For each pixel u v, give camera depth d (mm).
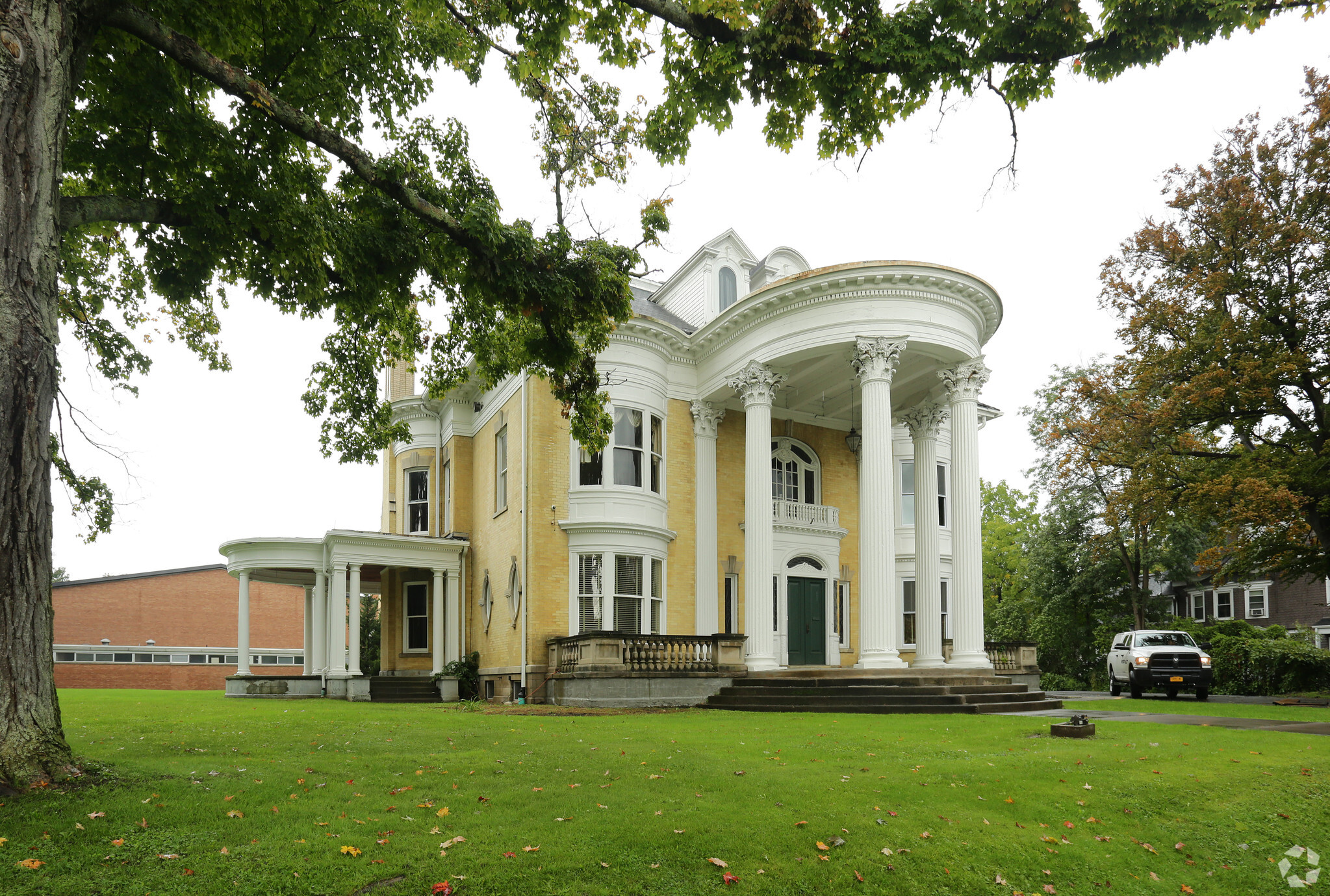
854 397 26375
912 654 27484
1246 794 9039
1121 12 9773
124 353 14016
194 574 43344
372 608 45125
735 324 23156
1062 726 12062
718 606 24406
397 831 6520
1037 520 44875
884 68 10422
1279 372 22156
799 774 8875
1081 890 6812
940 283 20641
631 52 11523
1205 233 24438
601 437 14766
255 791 7426
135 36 9266
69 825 6090
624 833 6602
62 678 39625
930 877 6582
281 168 11180
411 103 12797
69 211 9055
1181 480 23984
